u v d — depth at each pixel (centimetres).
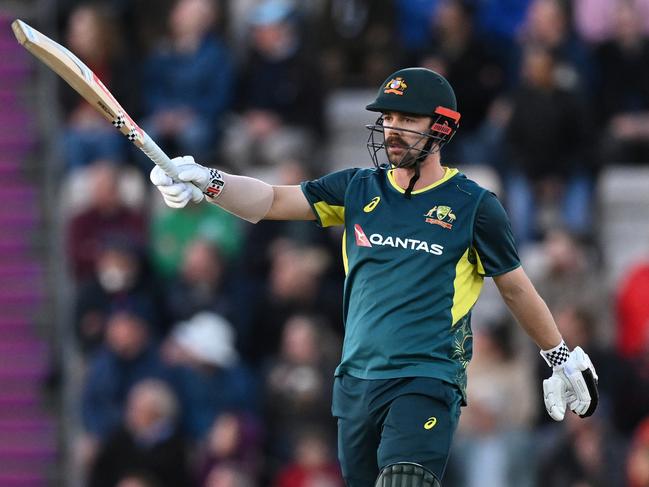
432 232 2161
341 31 5131
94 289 4519
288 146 4809
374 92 5116
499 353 4250
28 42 2038
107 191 4653
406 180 2202
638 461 4034
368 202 2205
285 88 4969
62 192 4947
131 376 4272
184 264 4519
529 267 4616
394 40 5112
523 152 4788
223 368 4281
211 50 4984
